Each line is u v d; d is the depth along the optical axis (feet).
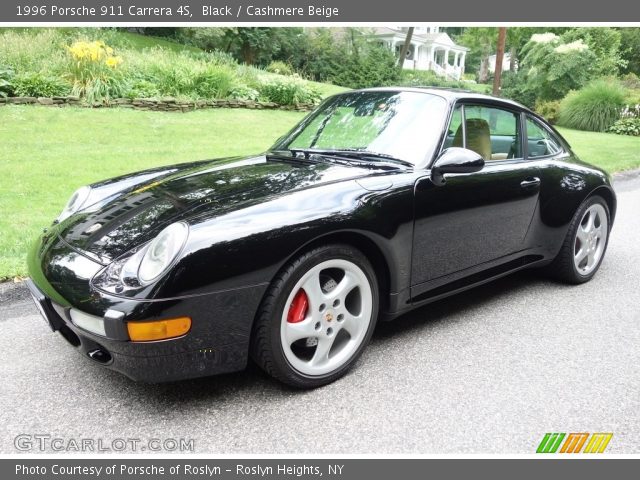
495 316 11.91
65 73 39.50
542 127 13.14
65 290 7.68
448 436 7.73
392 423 7.99
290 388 8.86
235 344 7.82
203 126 37.50
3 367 9.34
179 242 7.31
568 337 10.89
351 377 9.24
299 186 8.91
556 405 8.49
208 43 99.55
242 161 11.21
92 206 9.88
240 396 8.63
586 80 75.41
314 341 8.89
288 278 8.03
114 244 8.05
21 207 17.92
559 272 13.75
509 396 8.72
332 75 105.81
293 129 12.53
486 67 193.36
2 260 13.05
